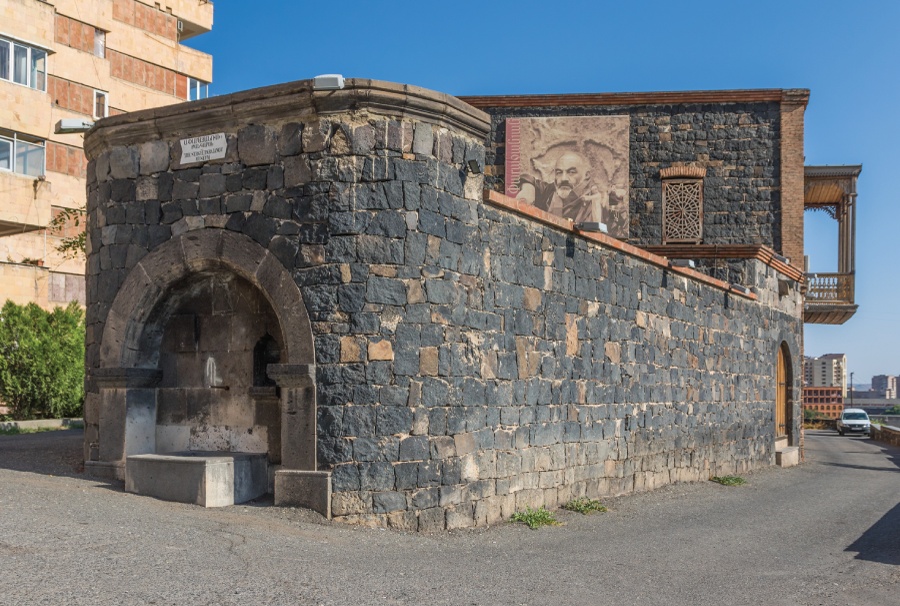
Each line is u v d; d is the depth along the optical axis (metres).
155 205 9.32
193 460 8.23
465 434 8.79
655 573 7.09
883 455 24.06
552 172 20.36
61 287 28.72
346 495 8.05
